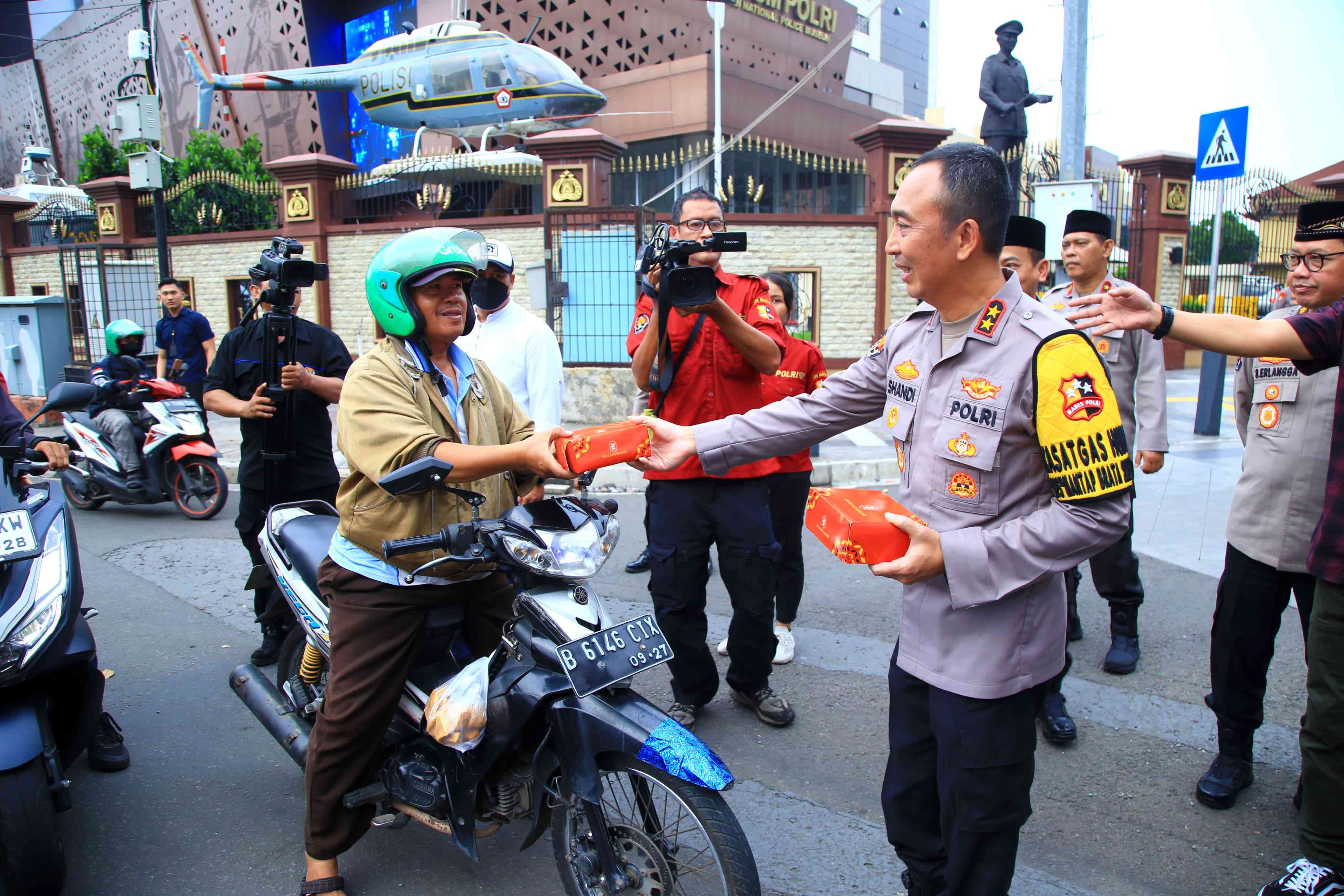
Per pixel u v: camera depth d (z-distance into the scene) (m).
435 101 14.60
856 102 24.30
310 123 21.48
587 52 19.38
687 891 2.63
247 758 3.48
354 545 2.45
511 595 2.74
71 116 30.41
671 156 15.16
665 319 3.06
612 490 7.77
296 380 3.84
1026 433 1.83
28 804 2.38
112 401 7.09
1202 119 8.31
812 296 12.58
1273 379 2.98
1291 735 3.57
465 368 2.54
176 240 14.52
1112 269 13.80
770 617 3.54
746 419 2.31
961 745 1.91
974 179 1.82
